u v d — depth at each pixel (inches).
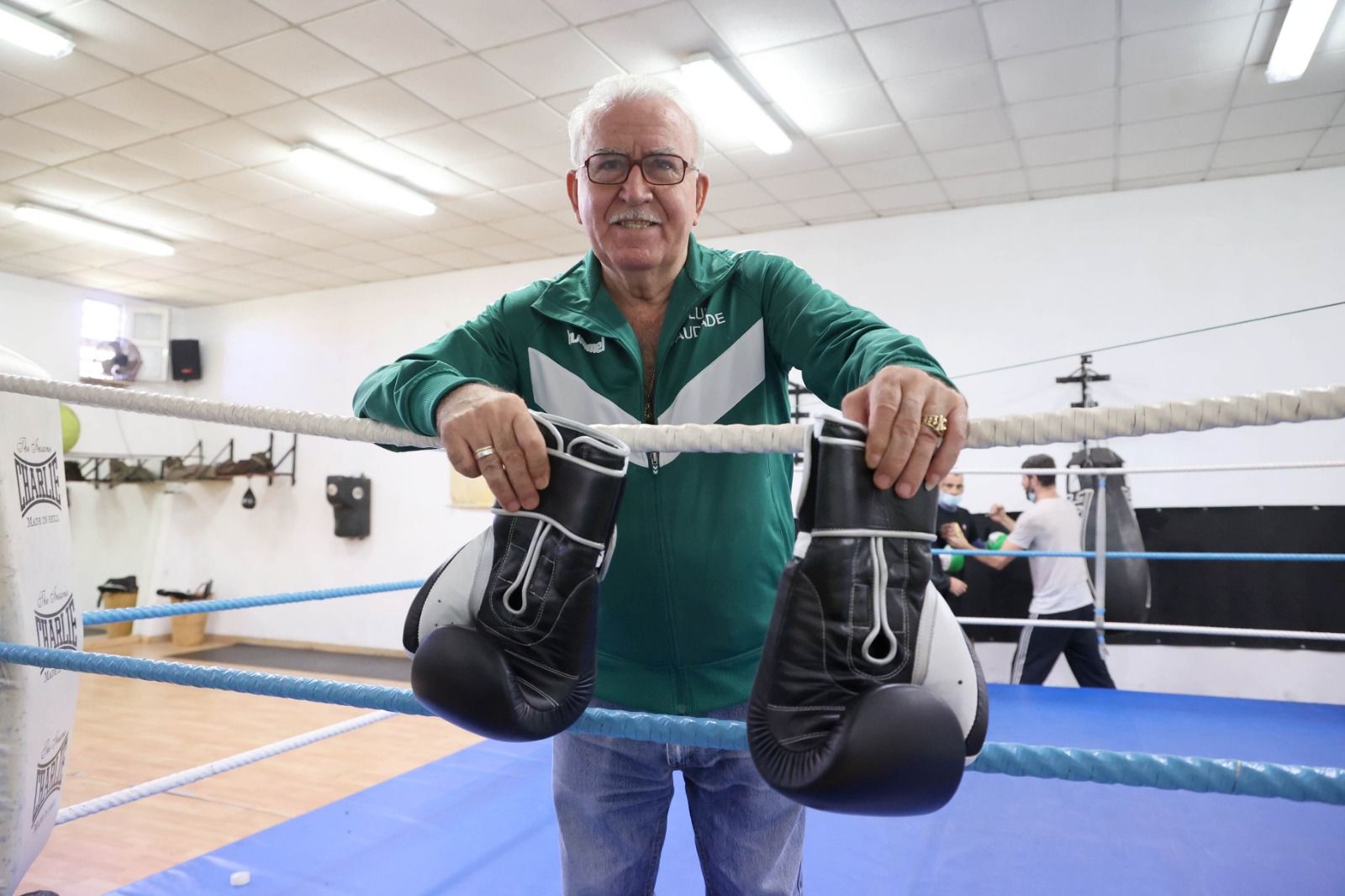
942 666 22.0
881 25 118.0
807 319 36.8
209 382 280.2
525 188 179.9
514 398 25.0
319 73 131.9
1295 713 129.3
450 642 24.0
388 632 245.6
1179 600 168.6
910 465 21.4
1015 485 181.6
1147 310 174.6
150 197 184.4
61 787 49.1
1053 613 153.3
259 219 198.7
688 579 39.8
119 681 198.4
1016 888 73.9
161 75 132.3
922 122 147.4
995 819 87.9
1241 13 115.0
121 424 262.7
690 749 41.9
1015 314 184.1
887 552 21.9
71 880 91.5
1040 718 126.9
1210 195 171.6
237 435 272.8
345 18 116.9
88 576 272.1
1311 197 164.7
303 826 93.2
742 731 25.4
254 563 266.8
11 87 136.2
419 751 137.6
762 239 207.3
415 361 30.4
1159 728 121.4
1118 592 162.2
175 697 183.5
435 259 230.4
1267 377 165.9
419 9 114.4
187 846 100.3
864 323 33.3
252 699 181.0
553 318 41.0
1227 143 154.3
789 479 43.9
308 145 157.6
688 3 112.7
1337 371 161.5
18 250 220.8
